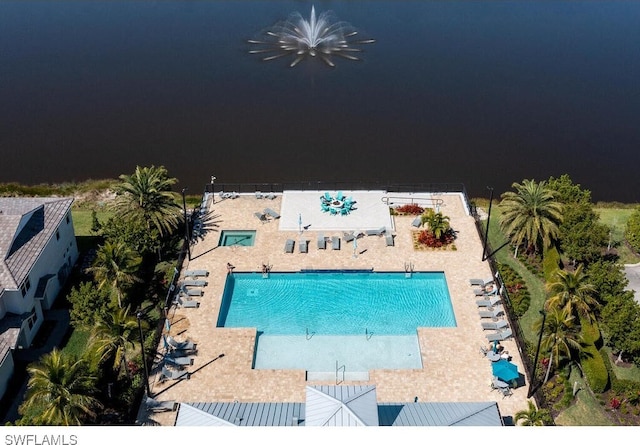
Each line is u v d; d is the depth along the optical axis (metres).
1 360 52.34
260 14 145.50
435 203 76.31
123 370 54.59
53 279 62.25
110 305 57.72
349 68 118.00
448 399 51.53
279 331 59.53
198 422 42.66
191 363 54.88
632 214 73.06
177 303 61.47
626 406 52.47
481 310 60.28
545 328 52.66
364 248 68.81
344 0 155.50
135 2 154.12
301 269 65.69
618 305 56.25
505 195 69.12
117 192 69.69
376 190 78.69
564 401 52.50
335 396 42.22
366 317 61.25
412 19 144.25
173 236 71.19
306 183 84.44
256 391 52.28
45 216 62.59
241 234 71.62
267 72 116.00
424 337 57.41
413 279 65.69
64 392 44.56
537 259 68.56
